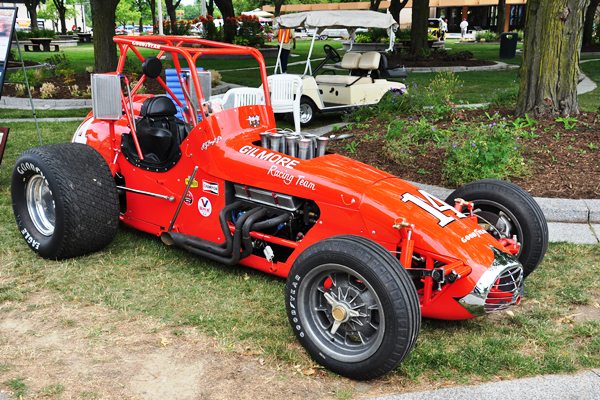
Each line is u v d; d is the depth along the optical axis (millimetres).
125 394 3094
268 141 4328
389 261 3074
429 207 3830
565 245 5160
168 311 3961
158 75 4871
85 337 3633
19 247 4961
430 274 3318
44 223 4855
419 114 9609
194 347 3549
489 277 3455
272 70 20453
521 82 8656
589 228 5613
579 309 4121
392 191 3867
